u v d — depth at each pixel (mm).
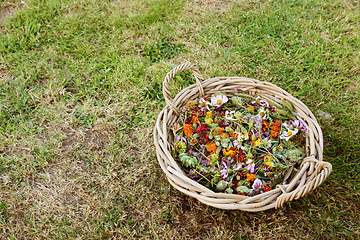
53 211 1638
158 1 2822
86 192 1713
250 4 2777
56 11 2721
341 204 1630
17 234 1563
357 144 1857
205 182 1514
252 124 1603
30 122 1989
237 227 1579
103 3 2803
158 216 1619
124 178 1756
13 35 2479
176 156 1575
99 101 2119
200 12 2738
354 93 2133
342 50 2342
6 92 2137
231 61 2338
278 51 2373
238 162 1501
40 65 2307
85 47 2445
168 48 2463
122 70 2285
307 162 1406
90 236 1560
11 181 1747
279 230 1558
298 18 2611
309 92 2117
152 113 2043
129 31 2580
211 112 1669
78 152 1867
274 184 1464
